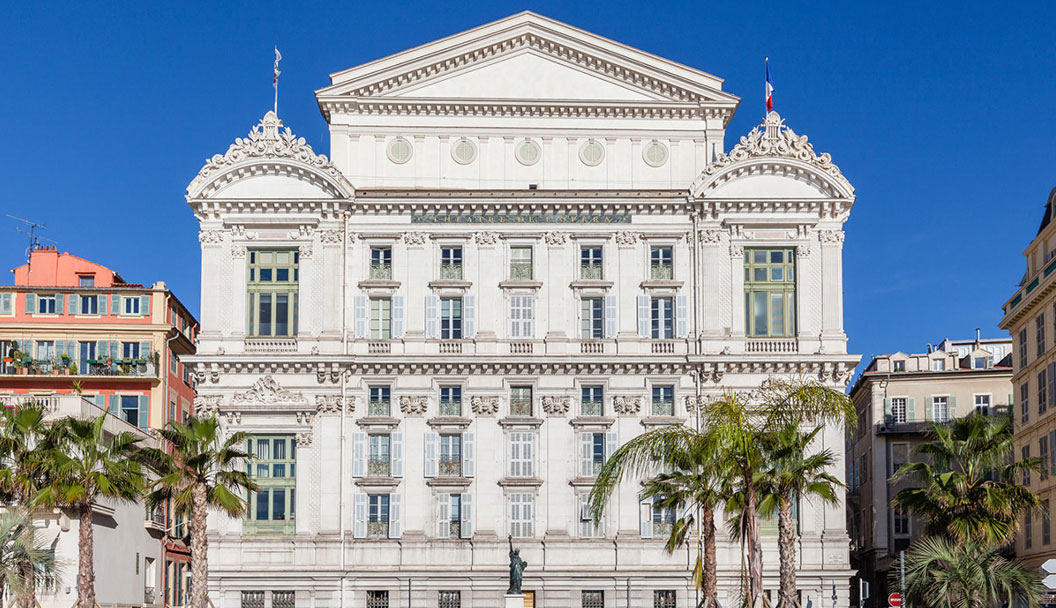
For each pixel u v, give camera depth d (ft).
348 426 264.93
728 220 270.05
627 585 260.01
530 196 269.64
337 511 262.26
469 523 262.67
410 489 263.49
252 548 260.62
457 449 266.16
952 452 229.04
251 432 264.72
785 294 270.87
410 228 271.08
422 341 267.59
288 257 270.26
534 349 268.21
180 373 333.21
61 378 304.91
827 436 263.90
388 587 260.01
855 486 380.58
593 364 265.95
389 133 280.31
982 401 342.85
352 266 270.26
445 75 282.15
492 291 270.05
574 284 269.44
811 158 270.05
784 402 197.06
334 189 268.62
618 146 281.13
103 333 311.27
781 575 190.29
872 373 348.79
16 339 310.24
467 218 271.69
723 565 260.83
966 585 208.03
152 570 295.69
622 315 269.44
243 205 268.82
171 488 219.20
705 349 266.98
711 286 269.23
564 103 279.90
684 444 197.67
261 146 269.03
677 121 282.15
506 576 259.60
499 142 280.92
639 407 266.16
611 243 271.49
